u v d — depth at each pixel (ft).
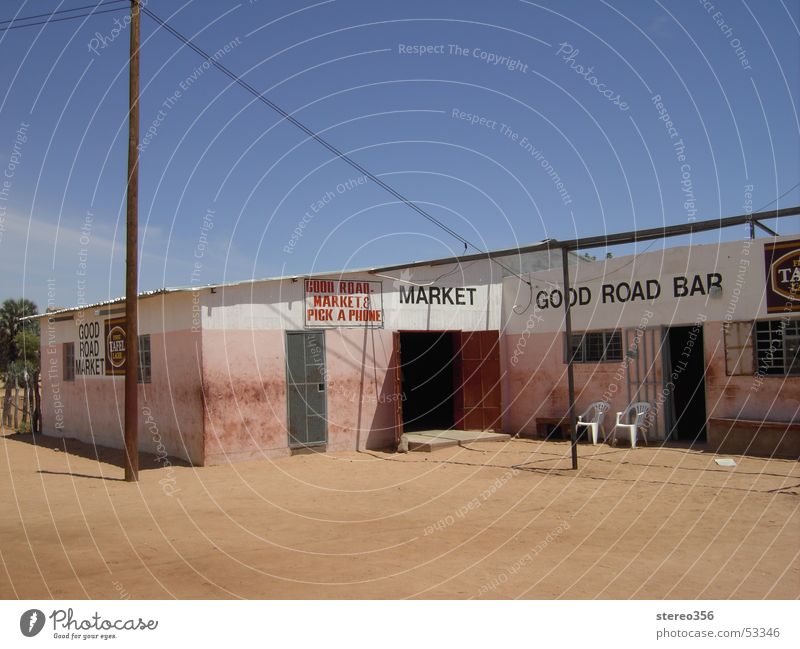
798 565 21.58
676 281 50.08
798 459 41.57
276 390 48.75
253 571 21.66
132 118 40.09
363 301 53.98
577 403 56.08
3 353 129.18
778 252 44.75
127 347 40.16
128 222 39.93
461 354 59.00
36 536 26.40
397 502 33.27
